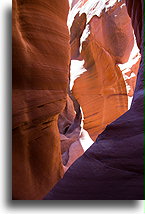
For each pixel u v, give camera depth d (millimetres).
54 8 2551
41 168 2102
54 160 2578
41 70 2111
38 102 2021
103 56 6168
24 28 1912
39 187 1960
